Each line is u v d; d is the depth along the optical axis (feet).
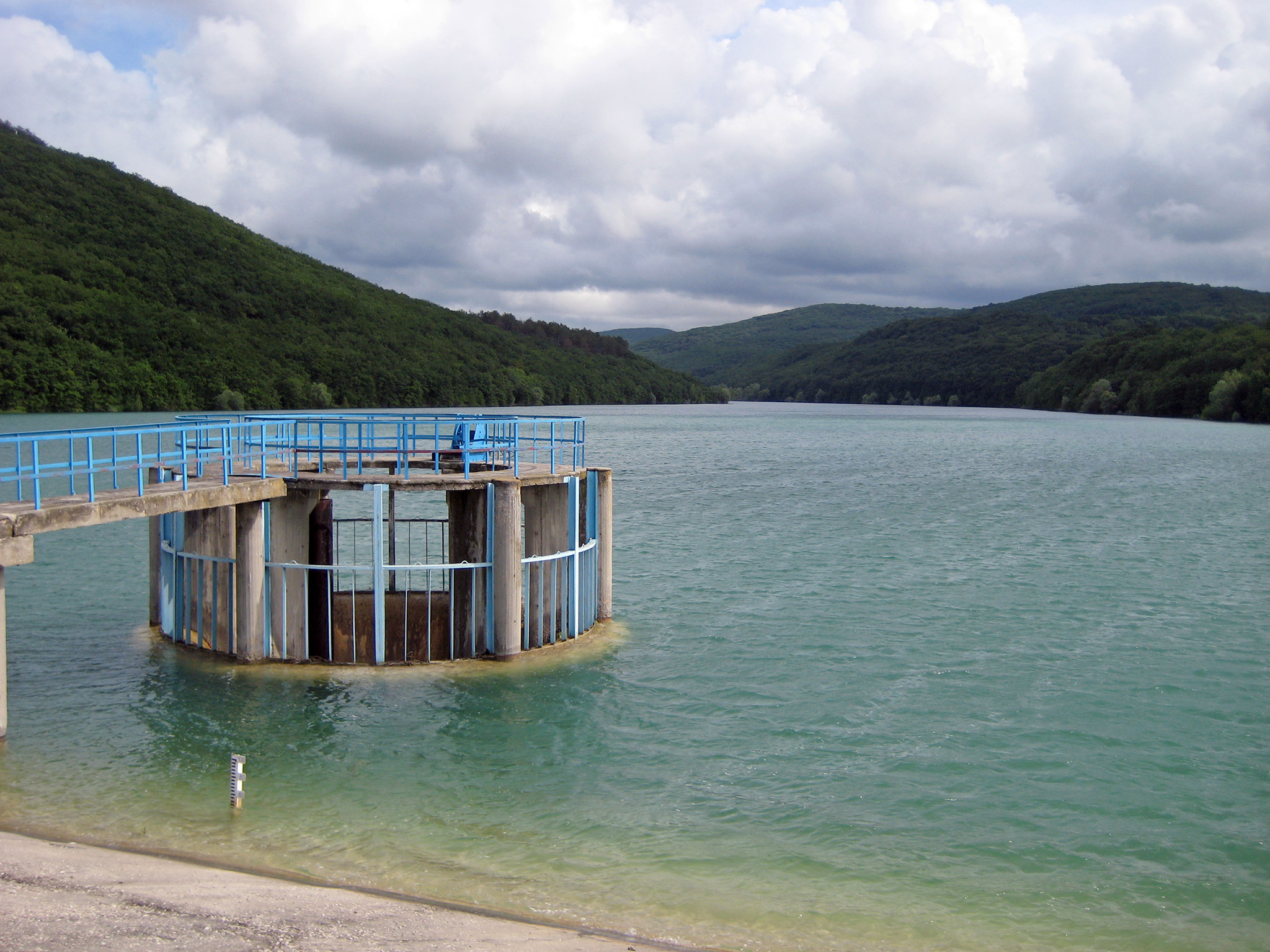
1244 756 62.85
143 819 49.55
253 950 35.04
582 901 43.45
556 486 78.89
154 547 82.74
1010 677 77.82
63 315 495.00
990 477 246.47
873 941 41.50
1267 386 548.72
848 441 400.06
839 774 59.00
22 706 64.85
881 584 110.93
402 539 139.33
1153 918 44.21
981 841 51.03
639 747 61.67
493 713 65.92
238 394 524.52
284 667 71.92
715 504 183.73
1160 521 167.02
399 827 49.93
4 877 40.37
